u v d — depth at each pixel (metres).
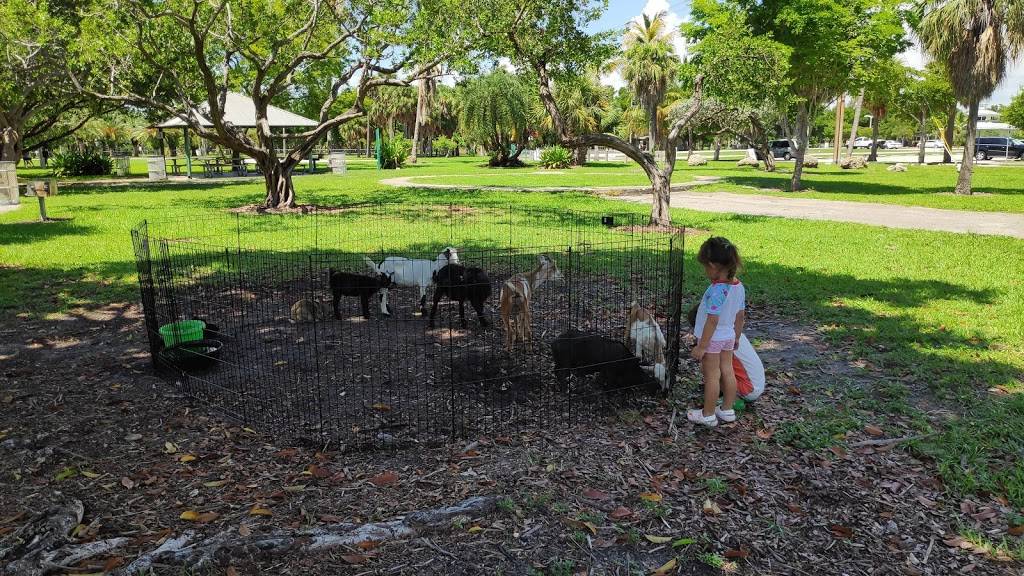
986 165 44.66
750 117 38.69
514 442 4.29
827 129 98.81
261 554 3.01
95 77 17.38
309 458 4.09
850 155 47.91
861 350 6.27
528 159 57.00
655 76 45.50
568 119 48.53
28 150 30.52
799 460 4.08
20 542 3.09
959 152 69.62
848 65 23.80
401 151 47.97
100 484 3.75
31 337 6.66
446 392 5.20
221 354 6.15
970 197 22.34
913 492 3.71
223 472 3.91
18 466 3.94
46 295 8.32
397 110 69.88
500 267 10.14
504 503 3.47
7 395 5.07
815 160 46.12
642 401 4.97
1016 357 6.04
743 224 15.66
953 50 21.88
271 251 11.35
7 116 24.97
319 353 6.20
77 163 36.44
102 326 7.08
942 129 50.78
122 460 4.05
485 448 4.22
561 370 5.04
